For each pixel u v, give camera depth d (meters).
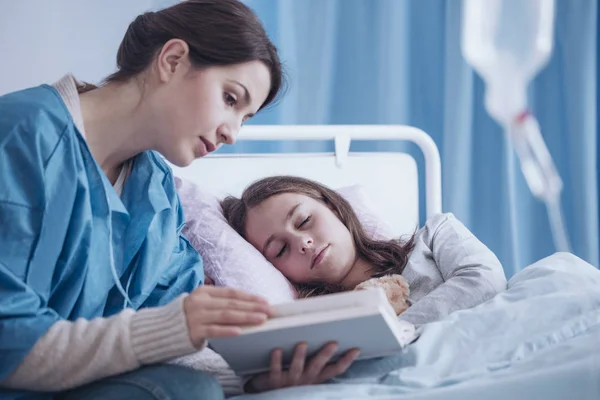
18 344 0.86
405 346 1.09
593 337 1.04
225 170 1.83
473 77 2.32
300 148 2.23
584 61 2.32
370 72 2.26
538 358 1.00
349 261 1.61
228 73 1.09
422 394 0.90
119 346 0.88
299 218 1.61
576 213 2.37
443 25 2.31
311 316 0.90
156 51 1.12
